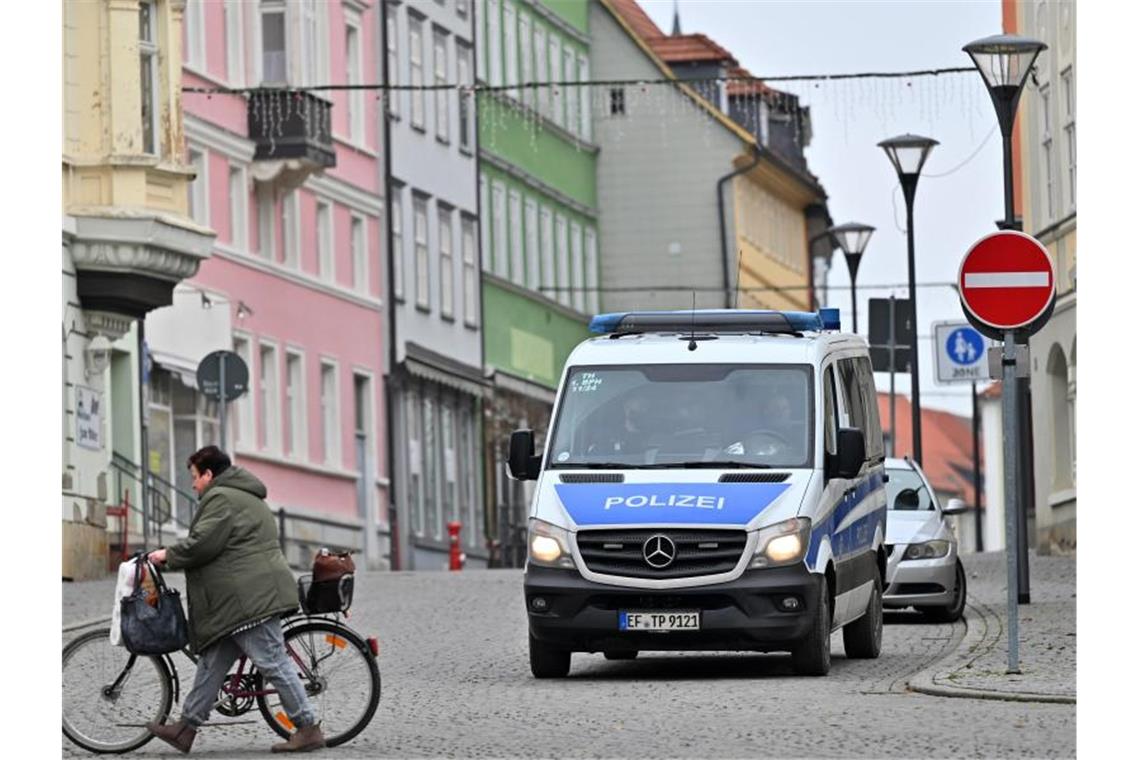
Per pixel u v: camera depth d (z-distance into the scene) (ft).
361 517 422.41
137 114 288.30
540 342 544.62
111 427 310.04
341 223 420.77
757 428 149.69
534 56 549.54
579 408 151.74
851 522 155.43
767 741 112.47
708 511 144.05
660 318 159.22
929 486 202.59
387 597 229.86
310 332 402.31
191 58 362.74
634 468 148.25
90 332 288.30
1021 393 280.51
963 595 194.59
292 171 385.91
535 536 145.89
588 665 161.17
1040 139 302.86
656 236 606.96
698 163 606.14
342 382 416.46
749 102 629.10
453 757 110.42
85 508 280.72
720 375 151.84
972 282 138.72
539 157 552.82
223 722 119.14
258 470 374.84
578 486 147.23
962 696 129.59
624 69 605.31
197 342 349.20
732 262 606.96
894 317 266.98
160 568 116.67
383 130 440.86
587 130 596.70
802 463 148.15
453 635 184.03
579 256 585.22
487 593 233.96
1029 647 157.69
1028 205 307.58
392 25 452.76
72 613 210.79
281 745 116.26
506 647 173.27
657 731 118.01
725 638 143.54
